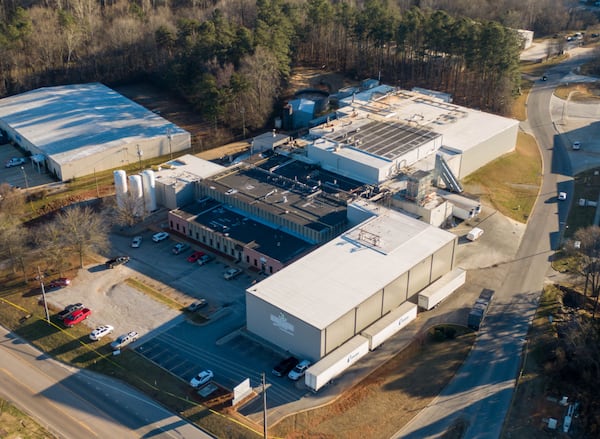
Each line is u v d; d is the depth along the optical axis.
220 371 91.31
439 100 172.75
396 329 99.12
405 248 106.75
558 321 101.44
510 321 102.00
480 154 151.00
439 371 91.50
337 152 138.00
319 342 89.00
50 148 152.88
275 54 187.25
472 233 124.31
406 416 83.62
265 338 97.56
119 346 95.81
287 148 148.88
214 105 167.25
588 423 82.62
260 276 112.75
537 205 139.75
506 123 159.75
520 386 88.62
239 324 101.25
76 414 84.38
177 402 85.94
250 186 132.00
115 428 82.12
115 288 110.12
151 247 122.81
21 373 91.69
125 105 182.62
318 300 94.31
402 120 157.75
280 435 80.25
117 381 90.12
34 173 151.12
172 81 197.12
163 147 160.25
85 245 115.12
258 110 175.38
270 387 88.31
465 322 101.88
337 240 109.06
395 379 90.00
